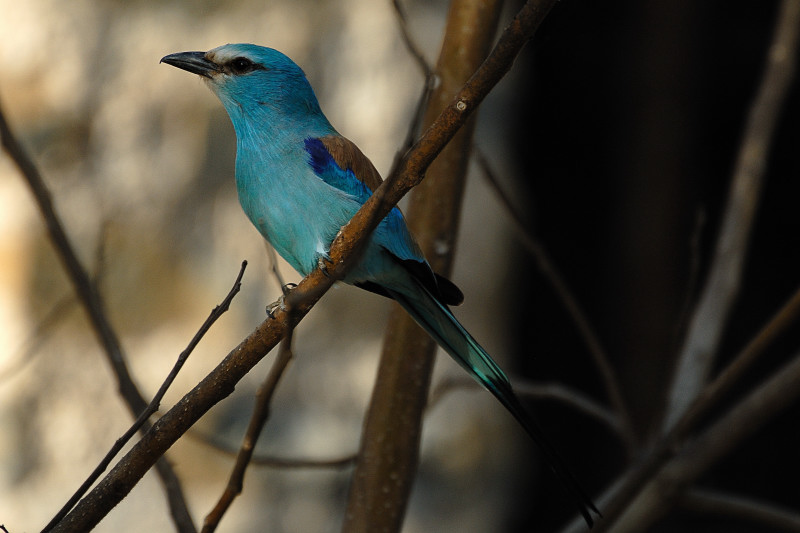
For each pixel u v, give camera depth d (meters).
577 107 16.05
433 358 5.98
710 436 6.80
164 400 11.09
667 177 16.12
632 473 6.34
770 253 16.98
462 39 5.84
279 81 6.86
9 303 11.22
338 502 10.96
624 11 15.84
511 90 12.91
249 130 6.80
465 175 6.10
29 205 11.33
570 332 16.22
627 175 16.17
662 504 6.85
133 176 11.59
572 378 16.27
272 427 11.08
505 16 12.14
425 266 5.93
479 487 11.59
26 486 11.05
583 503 4.95
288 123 6.76
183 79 11.68
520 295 12.73
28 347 11.07
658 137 16.03
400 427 5.80
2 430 11.09
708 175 16.41
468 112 4.05
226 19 11.69
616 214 16.28
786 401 6.65
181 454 10.85
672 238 16.16
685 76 16.02
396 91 11.41
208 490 10.87
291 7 11.66
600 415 6.89
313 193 6.43
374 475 5.76
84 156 11.65
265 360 11.20
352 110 11.45
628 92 16.08
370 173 6.68
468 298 12.03
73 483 11.09
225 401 11.10
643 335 15.96
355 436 11.08
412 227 6.10
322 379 11.20
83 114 11.69
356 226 4.45
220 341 11.24
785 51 7.51
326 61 11.58
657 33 15.89
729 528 15.82
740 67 16.28
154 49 11.73
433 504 11.38
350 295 11.31
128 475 4.30
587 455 16.19
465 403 11.58
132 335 11.26
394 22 11.49
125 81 11.73
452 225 6.09
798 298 5.48
